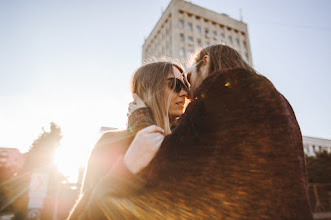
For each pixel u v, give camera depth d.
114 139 0.82
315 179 14.85
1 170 11.85
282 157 0.58
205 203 0.51
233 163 0.54
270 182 0.55
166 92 0.98
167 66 1.02
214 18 34.97
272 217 0.53
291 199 0.56
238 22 37.41
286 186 0.56
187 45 31.05
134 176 0.52
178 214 0.50
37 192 7.36
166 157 0.53
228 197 0.52
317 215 8.66
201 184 0.52
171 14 32.56
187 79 1.08
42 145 11.20
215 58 0.89
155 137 0.57
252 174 0.54
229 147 0.54
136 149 0.55
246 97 0.58
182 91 1.03
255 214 0.52
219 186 0.52
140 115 0.87
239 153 0.55
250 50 36.97
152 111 0.93
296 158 0.60
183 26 32.06
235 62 0.86
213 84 0.56
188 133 0.54
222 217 0.51
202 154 0.53
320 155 16.27
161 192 0.51
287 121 0.63
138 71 1.08
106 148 0.81
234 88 0.58
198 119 0.54
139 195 0.51
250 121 0.57
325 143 28.11
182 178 0.52
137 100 0.98
